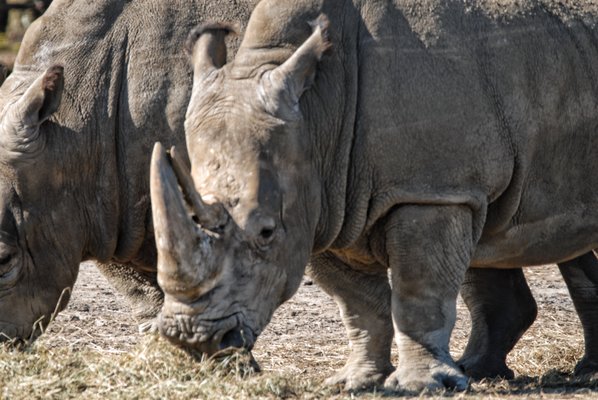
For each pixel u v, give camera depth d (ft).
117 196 83.35
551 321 105.29
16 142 80.02
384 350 83.41
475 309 90.84
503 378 86.74
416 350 76.48
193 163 71.82
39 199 81.00
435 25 77.05
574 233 82.33
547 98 79.15
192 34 75.56
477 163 76.69
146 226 83.82
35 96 79.71
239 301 69.82
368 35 76.33
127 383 71.87
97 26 84.58
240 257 69.87
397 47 76.23
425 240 76.07
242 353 70.49
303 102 74.54
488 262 82.07
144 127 82.58
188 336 69.21
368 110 75.66
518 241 81.25
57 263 81.82
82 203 82.69
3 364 73.46
